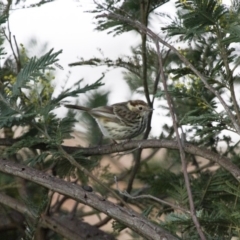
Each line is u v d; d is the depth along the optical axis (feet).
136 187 50.52
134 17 42.80
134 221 28.30
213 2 30.25
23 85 31.55
